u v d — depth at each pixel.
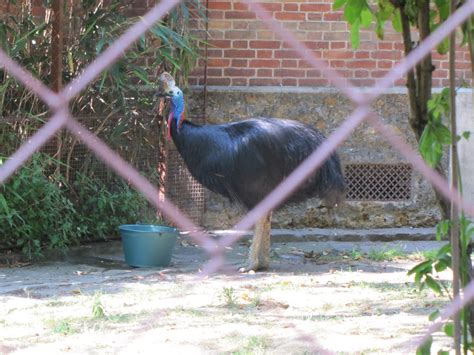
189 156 10.34
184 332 7.54
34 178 10.72
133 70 11.19
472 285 4.74
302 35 12.87
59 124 6.54
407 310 8.44
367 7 4.62
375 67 12.95
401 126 12.94
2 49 10.71
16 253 11.27
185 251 12.01
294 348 7.04
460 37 4.88
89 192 11.74
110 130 11.95
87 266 10.87
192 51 11.48
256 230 10.54
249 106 12.88
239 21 12.80
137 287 9.53
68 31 11.56
